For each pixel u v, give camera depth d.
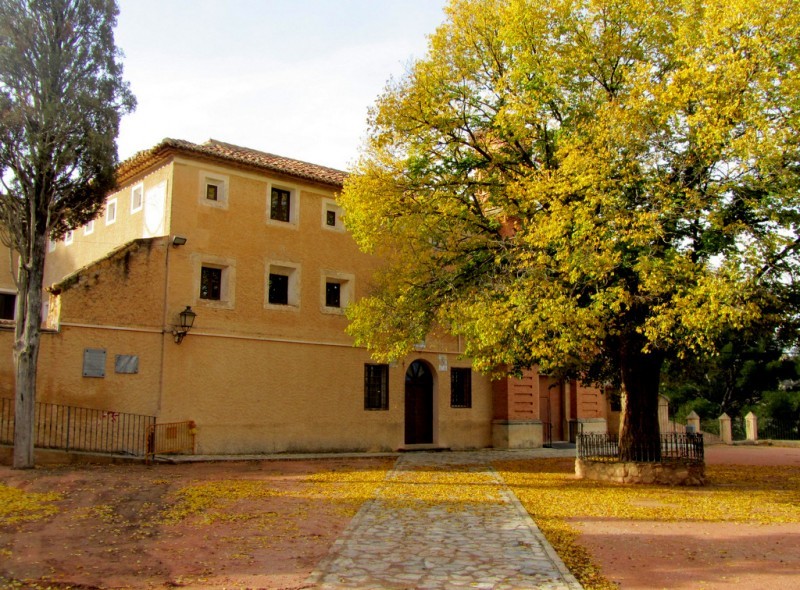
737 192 13.47
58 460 16.81
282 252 22.73
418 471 18.50
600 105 15.46
